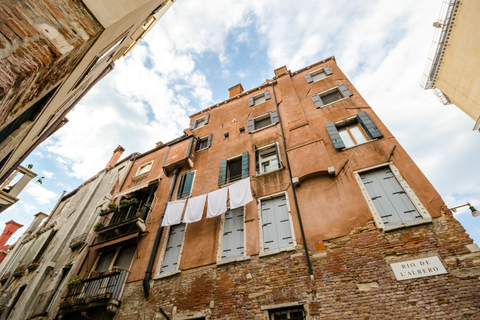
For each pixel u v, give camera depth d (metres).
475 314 5.04
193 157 14.12
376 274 6.37
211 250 9.27
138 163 17.62
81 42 4.00
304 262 7.39
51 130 10.46
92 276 11.14
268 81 16.52
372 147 9.06
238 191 9.88
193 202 10.62
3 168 6.89
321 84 13.41
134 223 11.93
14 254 20.69
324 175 9.20
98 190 18.30
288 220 8.75
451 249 6.02
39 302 11.99
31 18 3.16
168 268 9.72
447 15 10.48
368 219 7.45
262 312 6.94
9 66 3.07
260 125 13.84
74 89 6.51
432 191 7.20
